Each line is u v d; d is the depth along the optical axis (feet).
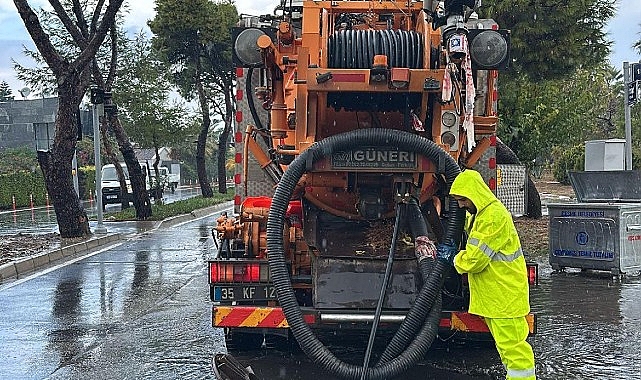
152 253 53.57
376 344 23.03
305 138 21.76
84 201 141.59
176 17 116.88
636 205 40.68
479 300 19.80
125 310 32.76
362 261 21.49
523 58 60.75
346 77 20.38
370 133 20.18
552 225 42.93
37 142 87.30
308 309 20.76
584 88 80.69
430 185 22.25
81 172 134.92
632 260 40.50
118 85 110.01
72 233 59.98
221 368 17.78
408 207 21.95
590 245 41.19
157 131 116.47
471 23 25.84
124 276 42.63
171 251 54.80
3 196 119.55
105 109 79.56
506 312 19.47
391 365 19.44
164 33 120.16
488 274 19.58
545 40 60.44
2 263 45.24
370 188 22.56
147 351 25.66
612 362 23.85
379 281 21.20
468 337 22.09
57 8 64.18
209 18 117.50
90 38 63.21
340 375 19.36
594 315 31.07
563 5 59.16
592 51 62.49
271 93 24.18
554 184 149.69
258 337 25.05
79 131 60.64
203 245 58.75
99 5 63.31
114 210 113.29
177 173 215.72
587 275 41.86
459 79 21.33
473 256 19.20
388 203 22.75
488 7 59.21
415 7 24.84
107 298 35.70
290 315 20.07
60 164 59.41
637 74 54.19
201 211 98.07
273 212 20.49
